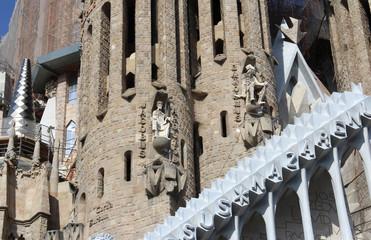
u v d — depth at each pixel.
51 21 74.50
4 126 63.25
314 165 41.09
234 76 53.31
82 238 46.81
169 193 45.41
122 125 48.78
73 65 69.44
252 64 53.53
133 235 44.94
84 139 51.38
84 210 48.50
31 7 79.38
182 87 51.41
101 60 52.75
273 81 55.12
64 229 47.75
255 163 40.34
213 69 53.94
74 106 68.69
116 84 50.53
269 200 39.97
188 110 51.44
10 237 51.00
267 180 39.91
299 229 41.69
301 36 64.56
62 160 65.31
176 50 52.88
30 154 60.75
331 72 71.69
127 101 49.72
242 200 39.28
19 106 64.44
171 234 38.56
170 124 48.78
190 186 48.16
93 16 55.34
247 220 41.03
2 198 51.25
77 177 51.44
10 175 52.88
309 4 74.44
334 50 65.69
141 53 51.44
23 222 51.59
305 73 62.12
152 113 49.16
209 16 55.97
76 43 69.69
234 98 52.44
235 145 50.88
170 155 46.97
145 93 49.88
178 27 54.22
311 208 42.16
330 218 42.03
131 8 56.12
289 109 58.78
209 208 39.12
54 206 52.50
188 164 48.88
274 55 62.84
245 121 50.88
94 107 50.91
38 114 74.19
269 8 73.06
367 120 41.66
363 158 41.31
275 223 41.66
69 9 74.25
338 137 40.91
